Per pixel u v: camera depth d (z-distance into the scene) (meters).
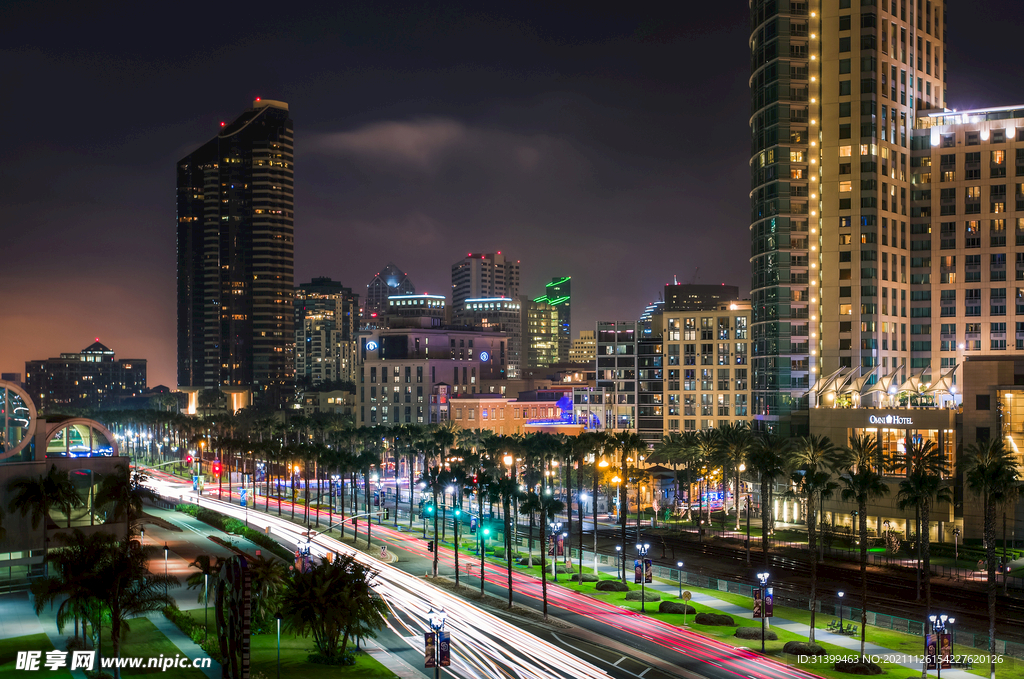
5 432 111.94
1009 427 145.75
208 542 145.25
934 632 74.44
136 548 77.19
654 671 77.88
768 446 148.88
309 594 77.25
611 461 182.75
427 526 167.62
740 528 165.00
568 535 143.88
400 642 88.19
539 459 175.50
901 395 176.75
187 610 96.38
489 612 102.06
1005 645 82.94
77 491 114.56
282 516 182.88
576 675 76.62
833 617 98.38
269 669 76.50
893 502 151.50
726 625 95.00
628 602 106.94
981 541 141.88
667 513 176.00
